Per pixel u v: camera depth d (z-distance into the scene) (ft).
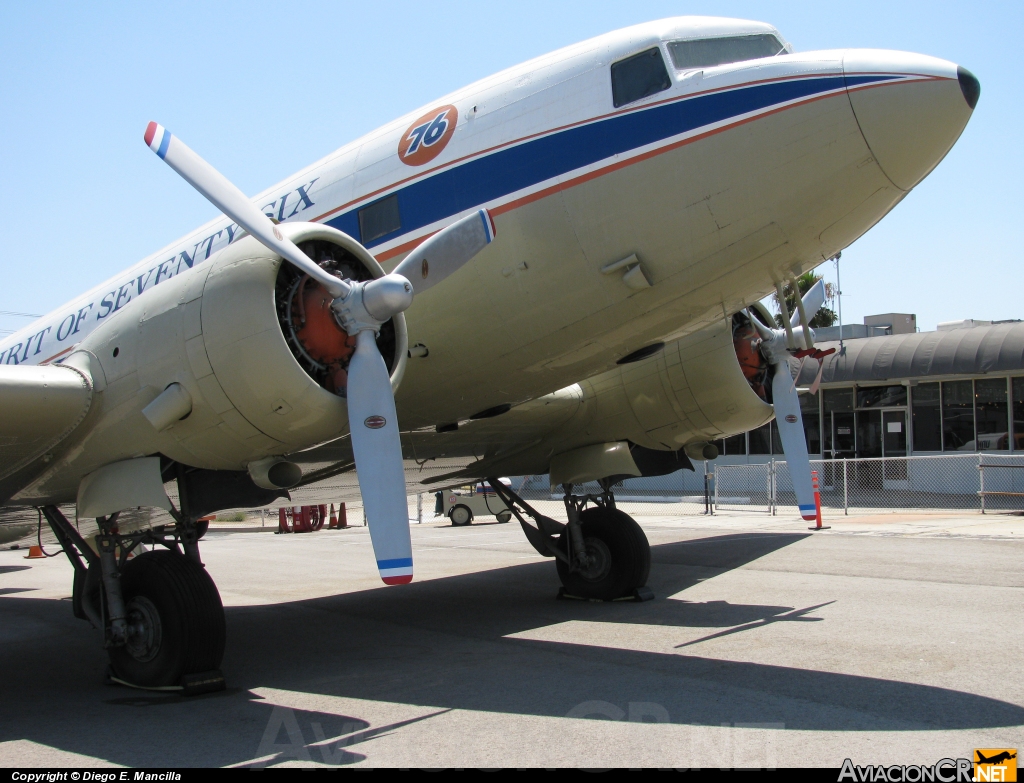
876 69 17.08
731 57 19.31
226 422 17.24
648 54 19.33
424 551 48.62
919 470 72.28
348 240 18.06
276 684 18.53
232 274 17.15
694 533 51.06
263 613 28.84
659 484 93.91
